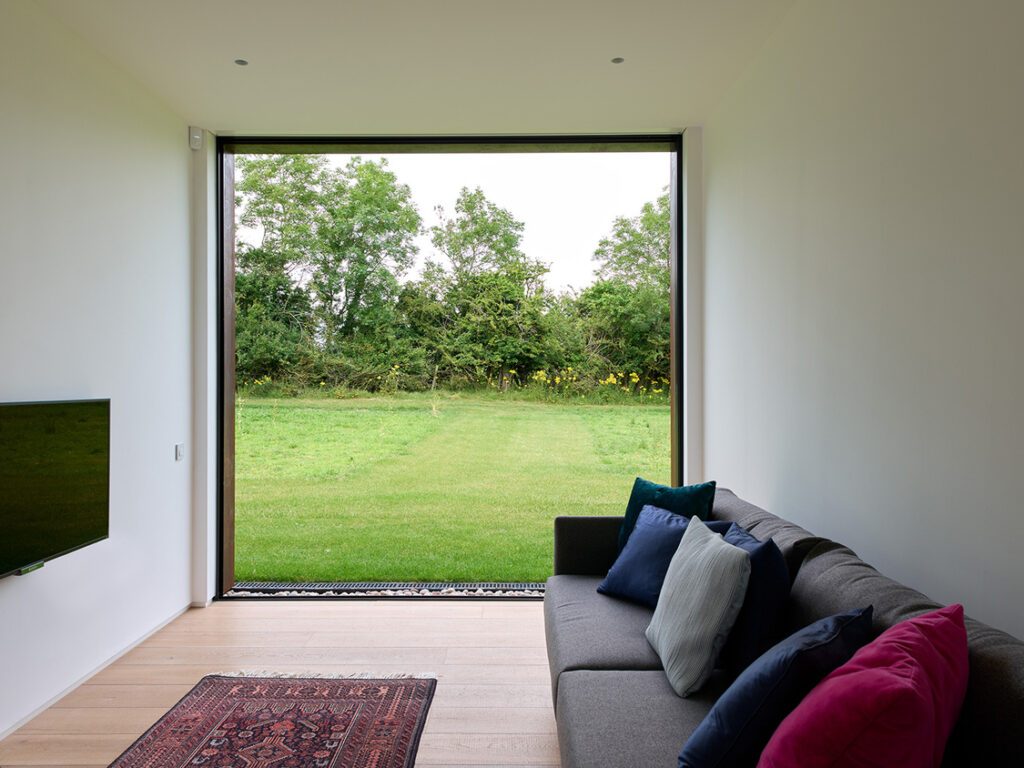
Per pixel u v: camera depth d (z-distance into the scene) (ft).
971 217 5.52
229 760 7.68
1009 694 3.66
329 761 7.66
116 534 10.59
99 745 8.03
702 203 13.55
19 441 8.11
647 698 6.15
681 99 12.27
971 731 3.84
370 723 8.55
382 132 13.64
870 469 7.14
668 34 9.90
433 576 17.98
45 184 8.98
